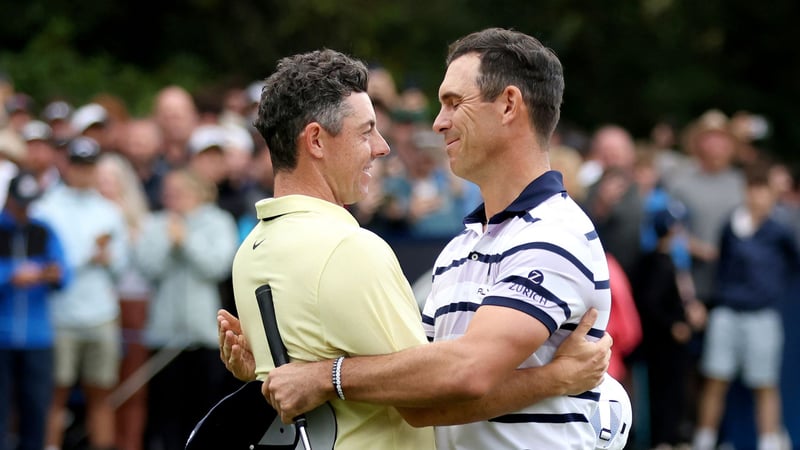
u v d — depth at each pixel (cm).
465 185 2944
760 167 3142
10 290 2564
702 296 3183
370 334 1207
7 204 2595
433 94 5500
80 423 2772
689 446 3102
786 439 3169
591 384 1245
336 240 1224
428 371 1180
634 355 2944
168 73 5256
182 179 2650
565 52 6147
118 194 2792
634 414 2958
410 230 2762
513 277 1214
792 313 3164
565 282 1216
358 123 1270
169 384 2662
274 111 1273
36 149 2891
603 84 6138
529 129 1286
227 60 5600
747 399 3147
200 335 2628
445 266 1335
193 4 5603
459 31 5862
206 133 2838
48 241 2597
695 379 3155
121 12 5547
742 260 3116
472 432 1260
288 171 1282
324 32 5647
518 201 1269
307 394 1209
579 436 1260
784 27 6134
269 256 1260
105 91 4900
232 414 1261
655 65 6128
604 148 3155
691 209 3281
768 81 6206
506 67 1275
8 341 2555
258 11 5703
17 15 5366
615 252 2906
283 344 1240
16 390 2586
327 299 1214
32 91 4831
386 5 5825
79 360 2669
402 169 2916
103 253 2667
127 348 2688
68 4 5469
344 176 1270
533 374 1226
